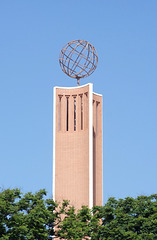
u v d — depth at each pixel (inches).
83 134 3843.5
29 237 2829.7
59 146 3887.8
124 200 3014.3
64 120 3924.7
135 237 2839.6
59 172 3846.0
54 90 3964.1
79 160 3816.4
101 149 3907.5
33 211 2903.5
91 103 3846.0
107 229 2952.8
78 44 3927.2
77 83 3988.7
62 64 3937.0
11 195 2913.4
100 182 3841.0
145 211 2950.3
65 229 3093.0
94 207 3154.5
